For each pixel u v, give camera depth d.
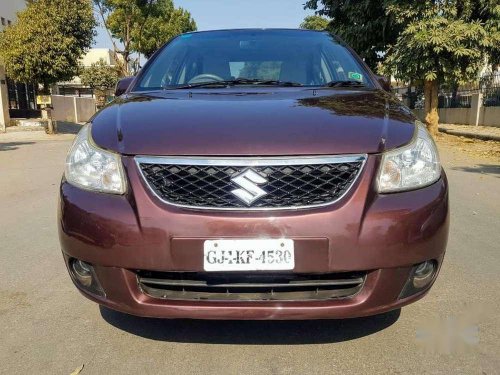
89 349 2.45
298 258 2.04
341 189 2.10
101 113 2.68
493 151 10.45
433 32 12.13
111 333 2.61
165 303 2.12
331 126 2.27
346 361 2.30
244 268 2.04
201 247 2.05
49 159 9.91
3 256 3.85
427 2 12.35
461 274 3.30
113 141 2.30
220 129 2.24
